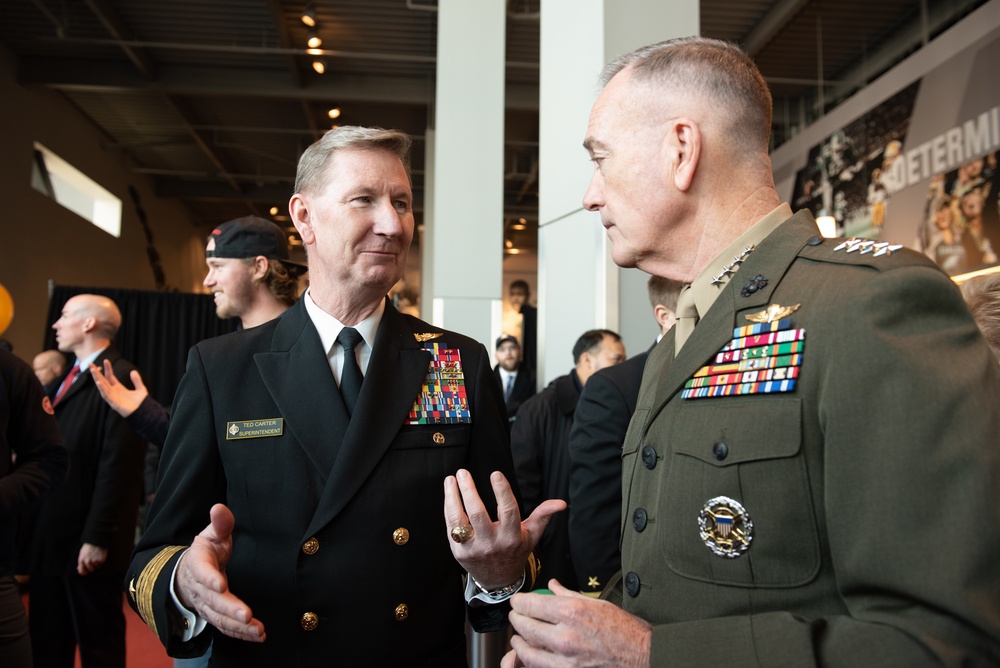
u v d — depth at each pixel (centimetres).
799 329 83
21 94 1030
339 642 122
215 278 212
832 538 76
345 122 1244
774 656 72
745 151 98
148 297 1041
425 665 129
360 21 937
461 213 480
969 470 69
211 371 135
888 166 769
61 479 234
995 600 67
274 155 1400
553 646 81
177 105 1155
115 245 1325
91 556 297
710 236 98
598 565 207
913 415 72
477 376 145
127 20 936
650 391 110
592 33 338
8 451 223
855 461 74
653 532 91
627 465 107
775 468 80
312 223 137
